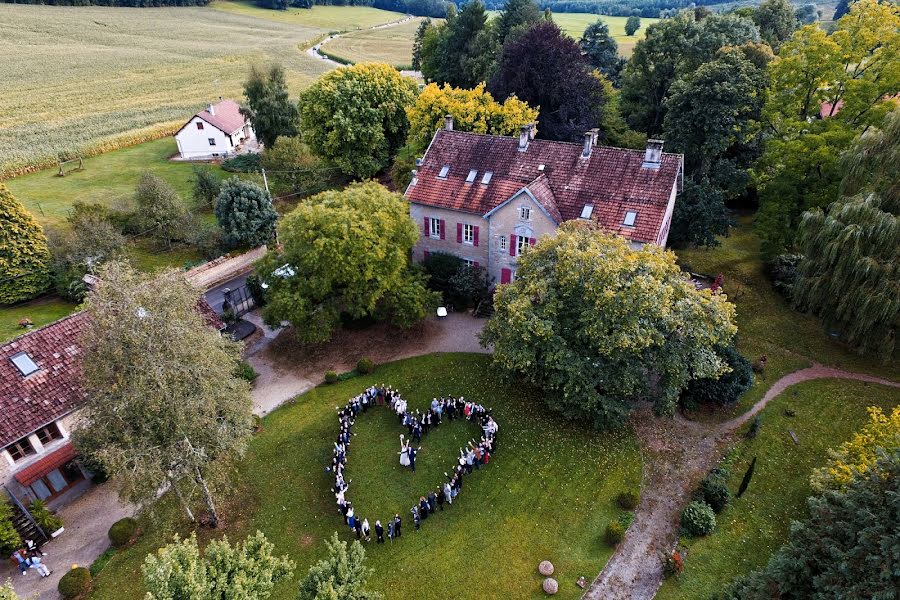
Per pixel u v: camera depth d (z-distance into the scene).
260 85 69.25
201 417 21.69
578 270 28.19
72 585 22.45
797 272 35.84
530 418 32.16
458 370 36.38
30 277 40.94
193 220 49.41
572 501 26.83
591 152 39.34
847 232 31.23
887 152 32.06
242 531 25.59
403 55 143.50
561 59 56.69
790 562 18.88
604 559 24.06
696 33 60.16
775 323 39.47
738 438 30.42
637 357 28.30
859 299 31.39
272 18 176.25
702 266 46.50
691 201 45.19
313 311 35.53
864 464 21.92
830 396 33.09
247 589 15.94
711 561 23.77
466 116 52.03
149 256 48.22
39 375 27.47
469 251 42.78
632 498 26.34
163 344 21.30
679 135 49.97
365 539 25.02
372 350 38.75
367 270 34.41
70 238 42.94
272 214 50.31
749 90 46.56
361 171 63.25
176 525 25.73
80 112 86.31
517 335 29.06
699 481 27.84
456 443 30.45
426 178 43.66
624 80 68.25
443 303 43.62
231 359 24.91
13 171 64.75
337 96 59.62
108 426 21.67
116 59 116.00
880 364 35.44
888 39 39.78
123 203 50.31
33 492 26.66
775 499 26.81
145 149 77.50
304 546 24.91
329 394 34.44
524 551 24.47
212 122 73.69
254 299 43.53
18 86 95.44
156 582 14.82
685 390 32.53
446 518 26.09
